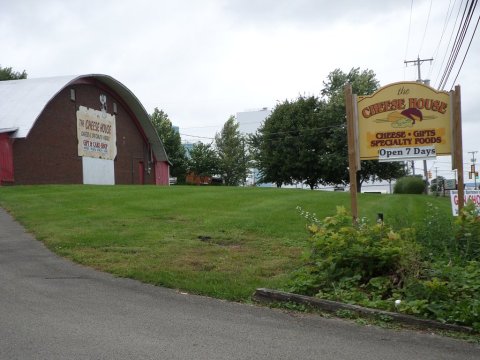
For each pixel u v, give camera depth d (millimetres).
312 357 5035
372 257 7352
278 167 49750
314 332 5816
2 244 10734
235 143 61594
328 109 47906
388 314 6270
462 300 6273
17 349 5078
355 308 6477
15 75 52469
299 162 47688
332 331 5871
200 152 60344
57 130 30484
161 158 46438
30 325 5820
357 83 53094
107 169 36750
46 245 10547
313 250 8125
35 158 28234
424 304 6305
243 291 7234
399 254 7219
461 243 8281
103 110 36281
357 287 7203
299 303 6828
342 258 7527
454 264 7547
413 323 6105
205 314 6414
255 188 23875
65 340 5355
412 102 9289
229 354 5066
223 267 8594
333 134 46531
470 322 5945
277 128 49406
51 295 7137
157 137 43781
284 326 6012
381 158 9352
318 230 8289
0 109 28031
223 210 14945
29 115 27188
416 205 18688
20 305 6625
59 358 4859
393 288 6973
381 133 9367
